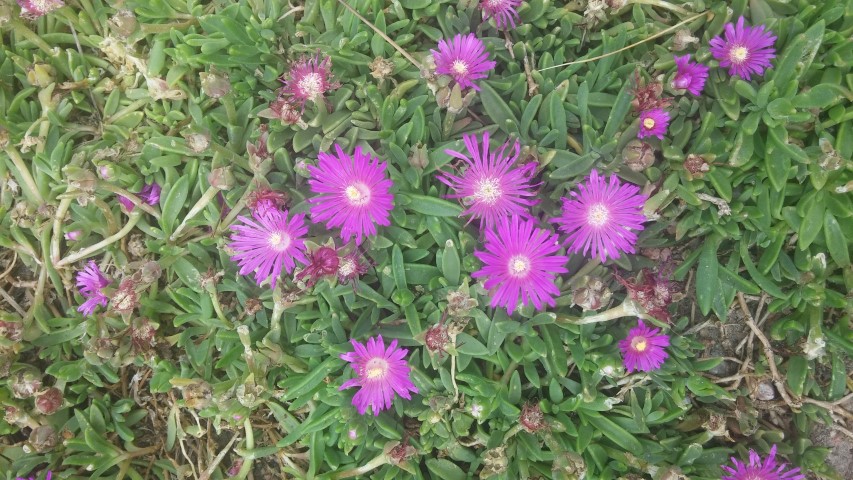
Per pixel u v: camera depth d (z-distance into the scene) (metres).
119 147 0.35
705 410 0.34
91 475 0.34
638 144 0.30
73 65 0.36
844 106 0.33
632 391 0.32
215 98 0.35
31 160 0.36
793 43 0.31
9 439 0.36
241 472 0.34
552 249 0.29
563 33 0.34
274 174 0.34
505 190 0.30
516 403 0.33
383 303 0.32
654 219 0.32
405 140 0.33
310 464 0.33
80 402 0.35
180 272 0.34
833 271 0.34
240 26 0.34
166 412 0.36
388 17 0.35
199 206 0.33
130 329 0.34
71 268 0.36
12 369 0.35
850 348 0.32
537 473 0.33
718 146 0.33
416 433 0.33
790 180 0.33
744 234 0.33
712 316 0.35
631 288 0.30
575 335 0.32
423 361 0.32
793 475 0.33
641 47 0.35
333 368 0.32
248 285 0.34
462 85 0.31
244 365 0.34
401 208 0.32
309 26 0.35
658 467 0.31
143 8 0.35
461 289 0.30
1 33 0.36
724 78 0.33
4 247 0.37
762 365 0.34
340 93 0.34
